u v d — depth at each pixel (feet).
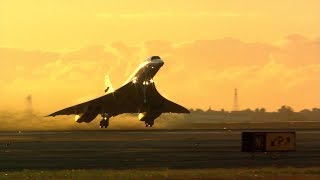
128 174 432.66
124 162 557.74
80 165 529.04
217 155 641.81
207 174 433.48
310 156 617.62
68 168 501.15
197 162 555.28
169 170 464.65
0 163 550.36
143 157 618.85
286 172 445.37
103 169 484.33
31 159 595.06
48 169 491.72
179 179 409.28
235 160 576.20
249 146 579.89
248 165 523.29
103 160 580.30
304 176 424.05
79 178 412.57
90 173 439.22
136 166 517.14
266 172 445.78
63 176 423.23
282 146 587.68
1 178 410.52
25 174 434.71
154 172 444.96
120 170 466.29
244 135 581.94
